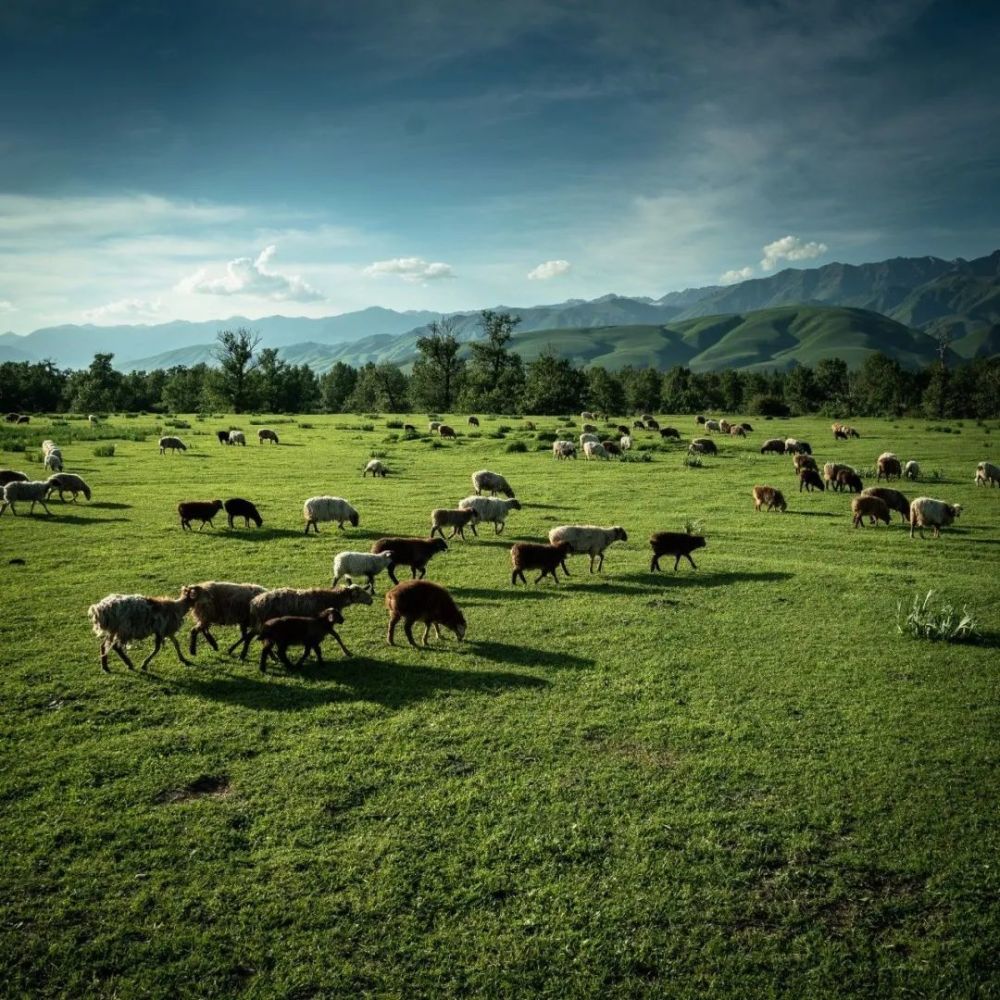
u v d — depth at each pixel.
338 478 40.62
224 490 35.81
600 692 13.50
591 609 18.52
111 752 10.92
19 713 12.09
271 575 20.75
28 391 155.25
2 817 9.35
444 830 9.35
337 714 12.32
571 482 41.41
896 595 20.20
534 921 7.93
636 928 7.91
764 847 9.17
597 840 9.22
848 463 50.31
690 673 14.50
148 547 23.62
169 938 7.54
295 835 9.17
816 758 11.30
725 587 20.92
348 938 7.63
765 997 7.09
